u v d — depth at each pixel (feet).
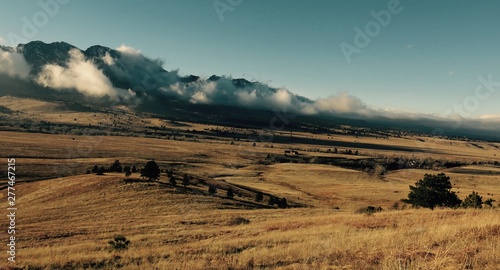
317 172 510.17
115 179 251.80
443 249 31.53
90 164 435.12
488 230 38.78
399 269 25.75
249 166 560.20
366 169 569.64
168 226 130.52
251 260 41.06
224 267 38.96
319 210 190.60
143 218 160.97
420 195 146.20
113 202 203.10
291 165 580.30
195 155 628.28
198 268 39.73
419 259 28.40
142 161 486.79
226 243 62.44
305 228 82.02
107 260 51.31
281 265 37.50
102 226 132.16
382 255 33.47
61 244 96.84
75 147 596.29
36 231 117.50
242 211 186.19
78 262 50.49
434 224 57.21
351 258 34.40
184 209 190.19
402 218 76.84
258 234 81.61
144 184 244.63
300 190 384.27
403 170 561.02
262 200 281.74
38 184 260.83
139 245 80.33
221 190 292.40
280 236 67.26
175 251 54.95
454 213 76.84
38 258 57.88
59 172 370.73
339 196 340.59
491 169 582.76
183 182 281.13
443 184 145.89
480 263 25.22
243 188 339.57
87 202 204.54
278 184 420.77
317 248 43.93
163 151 643.04
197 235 91.50
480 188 395.34
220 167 531.09
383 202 302.66
